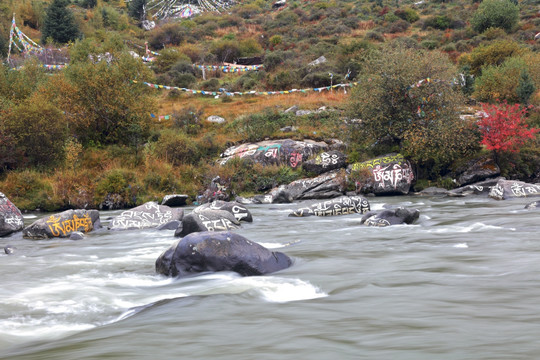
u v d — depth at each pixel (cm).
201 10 11919
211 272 818
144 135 3578
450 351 407
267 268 837
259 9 10925
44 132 3062
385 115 2811
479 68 4597
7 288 803
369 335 466
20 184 2758
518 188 2184
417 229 1320
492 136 2631
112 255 1149
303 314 562
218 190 2800
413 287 673
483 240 1062
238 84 5028
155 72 5875
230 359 411
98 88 3450
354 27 7862
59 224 1592
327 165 2881
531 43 5862
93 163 3161
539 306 548
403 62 2812
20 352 486
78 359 430
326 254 992
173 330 519
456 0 8931
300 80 4794
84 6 11694
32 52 6638
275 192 2688
